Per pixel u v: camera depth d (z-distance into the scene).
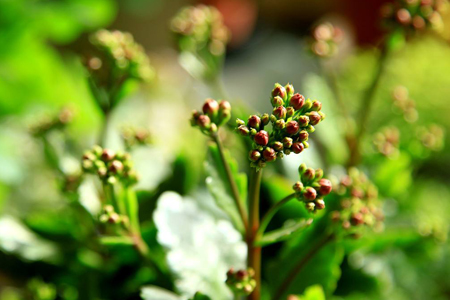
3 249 0.44
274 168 0.49
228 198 0.39
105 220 0.40
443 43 1.02
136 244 0.41
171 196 0.43
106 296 0.45
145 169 0.47
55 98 0.75
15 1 0.71
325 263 0.43
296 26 1.40
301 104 0.36
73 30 0.79
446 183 0.78
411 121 0.50
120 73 0.44
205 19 0.49
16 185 0.70
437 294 0.56
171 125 0.78
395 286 0.51
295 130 0.35
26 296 0.46
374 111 0.72
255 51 1.39
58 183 0.45
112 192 0.40
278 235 0.38
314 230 0.44
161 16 1.46
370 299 0.49
